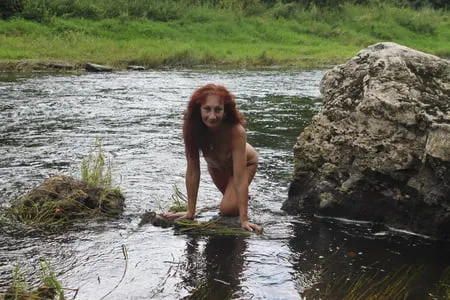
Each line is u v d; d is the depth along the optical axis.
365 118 5.20
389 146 4.98
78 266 4.16
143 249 4.49
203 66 22.97
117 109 11.64
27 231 4.85
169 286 3.85
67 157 7.40
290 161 7.46
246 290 3.80
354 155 5.23
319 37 33.50
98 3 29.89
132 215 5.30
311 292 3.78
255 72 20.91
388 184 5.05
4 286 3.82
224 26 31.06
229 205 5.19
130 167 6.95
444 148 4.57
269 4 38.19
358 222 5.24
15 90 14.26
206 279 3.96
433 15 41.59
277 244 4.64
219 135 5.02
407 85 5.12
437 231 4.81
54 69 19.84
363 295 3.73
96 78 17.59
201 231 4.91
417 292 3.79
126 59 22.11
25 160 7.21
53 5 27.73
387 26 37.09
